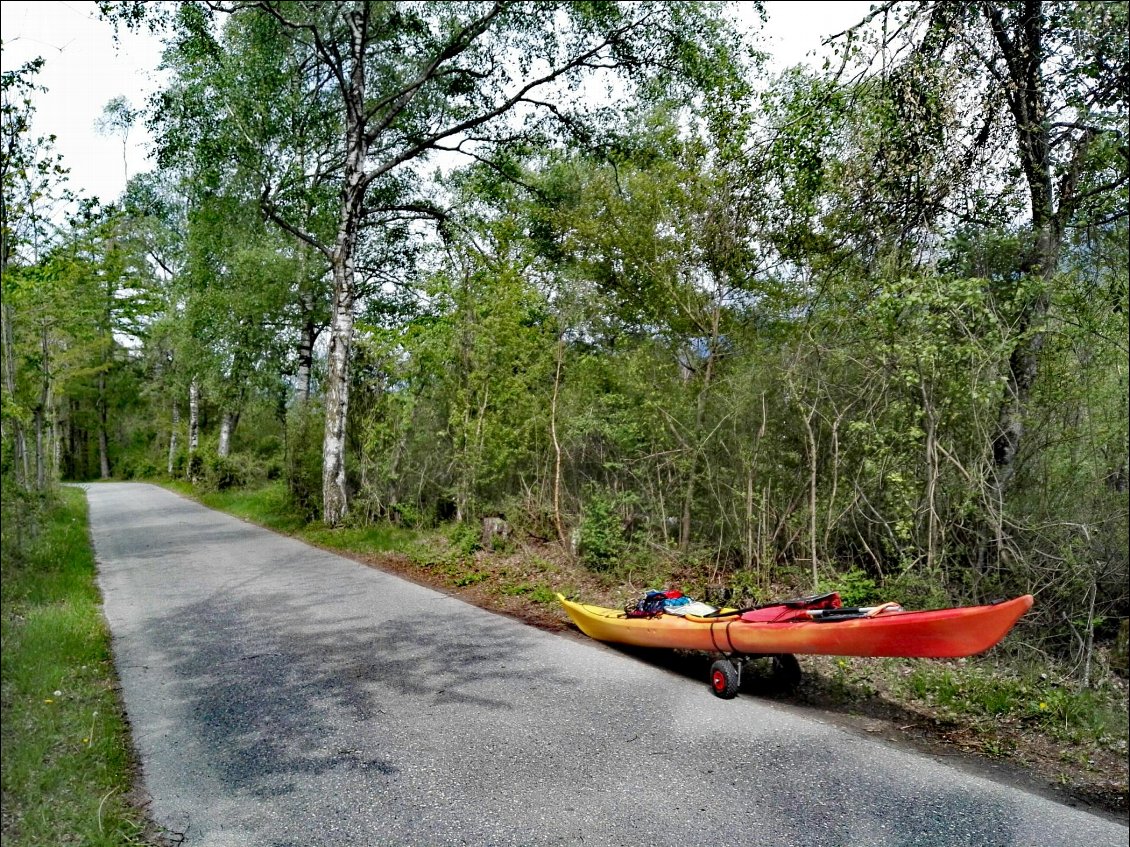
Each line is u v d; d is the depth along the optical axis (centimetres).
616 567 1012
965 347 652
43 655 652
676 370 1101
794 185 840
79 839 374
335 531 1489
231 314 1983
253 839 383
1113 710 544
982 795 431
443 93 1742
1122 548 618
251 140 1598
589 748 494
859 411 809
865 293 779
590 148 1565
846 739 512
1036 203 733
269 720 541
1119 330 636
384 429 1438
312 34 1655
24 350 1524
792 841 381
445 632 786
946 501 711
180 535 1623
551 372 1252
